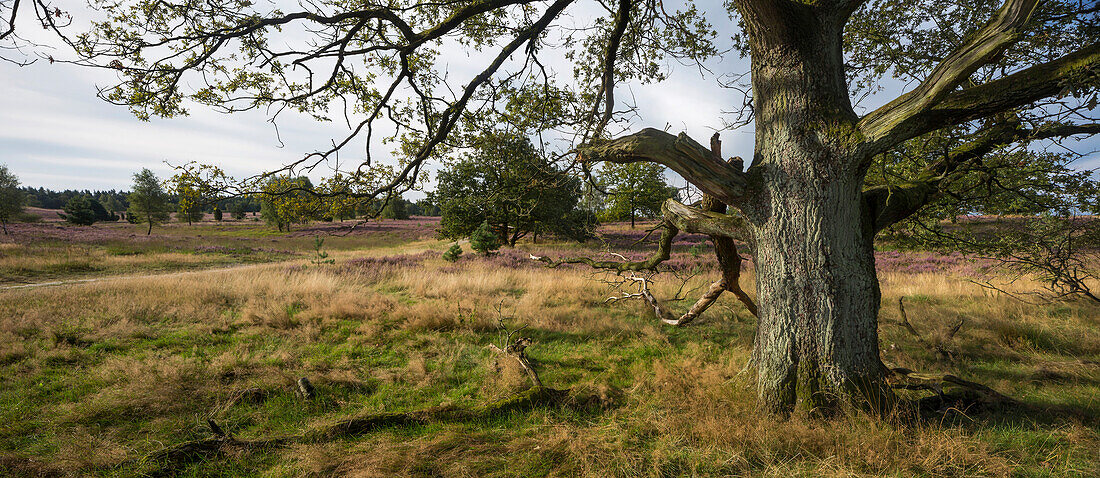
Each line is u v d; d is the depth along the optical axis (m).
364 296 9.77
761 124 3.59
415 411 3.82
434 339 6.49
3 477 2.84
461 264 15.95
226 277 12.42
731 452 2.93
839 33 3.38
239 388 4.45
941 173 3.93
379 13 3.85
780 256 3.42
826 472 2.64
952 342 5.65
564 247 24.27
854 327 3.28
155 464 2.99
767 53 3.49
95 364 5.35
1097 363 4.88
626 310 8.55
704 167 3.49
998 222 5.52
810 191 3.28
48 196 116.19
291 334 6.83
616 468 2.84
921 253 17.06
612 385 4.60
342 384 4.70
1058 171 4.20
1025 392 4.16
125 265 18.91
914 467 2.70
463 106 4.27
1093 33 3.09
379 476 2.78
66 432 3.57
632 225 36.47
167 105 3.78
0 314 7.64
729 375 4.47
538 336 6.71
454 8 4.66
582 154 4.09
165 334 6.82
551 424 3.60
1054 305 7.84
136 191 42.75
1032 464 2.76
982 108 2.68
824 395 3.23
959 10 4.72
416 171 4.39
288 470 2.97
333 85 4.40
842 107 3.31
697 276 12.52
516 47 4.24
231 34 3.51
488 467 2.97
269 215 46.03
